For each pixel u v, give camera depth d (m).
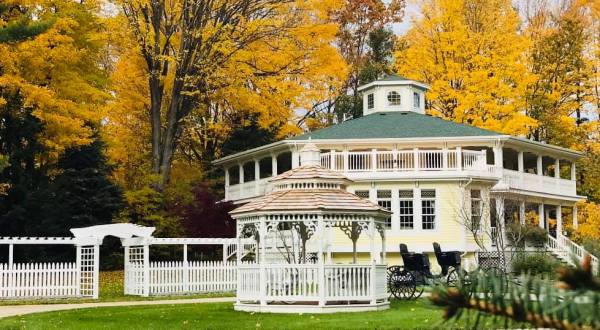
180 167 50.03
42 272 26.12
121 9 39.62
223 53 40.03
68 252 37.50
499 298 1.87
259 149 42.34
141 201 38.62
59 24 35.00
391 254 37.38
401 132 40.12
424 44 48.53
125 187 44.03
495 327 1.85
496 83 45.28
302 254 24.23
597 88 53.41
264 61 43.53
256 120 49.88
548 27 54.44
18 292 25.64
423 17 49.12
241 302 21.80
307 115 54.94
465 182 37.00
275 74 43.59
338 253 37.59
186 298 27.16
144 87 48.72
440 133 39.84
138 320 17.91
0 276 25.44
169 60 39.03
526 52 51.81
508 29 47.88
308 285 21.08
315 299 20.75
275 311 20.81
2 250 36.06
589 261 1.64
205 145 54.03
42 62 34.62
